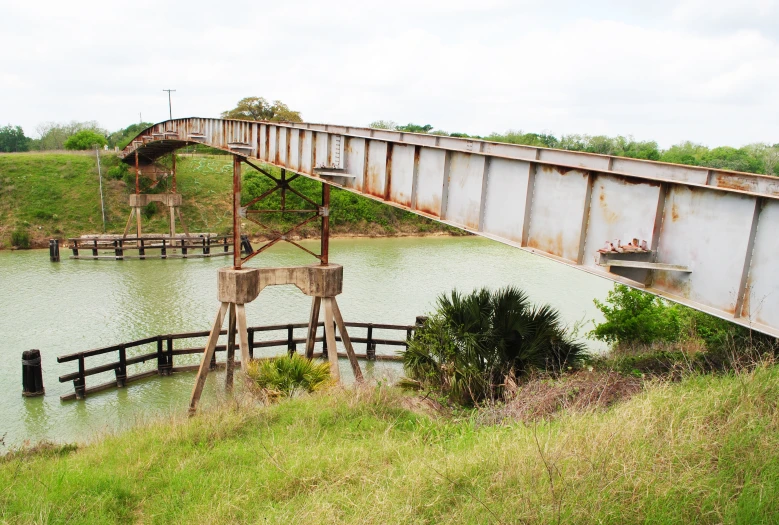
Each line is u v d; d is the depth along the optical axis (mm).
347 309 23203
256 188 50250
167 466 7617
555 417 7777
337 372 14156
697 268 5781
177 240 36469
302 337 19891
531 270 34031
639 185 6375
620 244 6633
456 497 5215
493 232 8922
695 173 6062
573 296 27000
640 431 5359
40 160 49500
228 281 13609
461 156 9516
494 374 10656
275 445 7988
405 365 11773
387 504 5211
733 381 6316
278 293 25812
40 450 9570
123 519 6352
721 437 4992
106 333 19438
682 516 4137
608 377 9109
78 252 35000
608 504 4289
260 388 11617
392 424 8648
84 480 7070
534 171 8031
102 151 54688
